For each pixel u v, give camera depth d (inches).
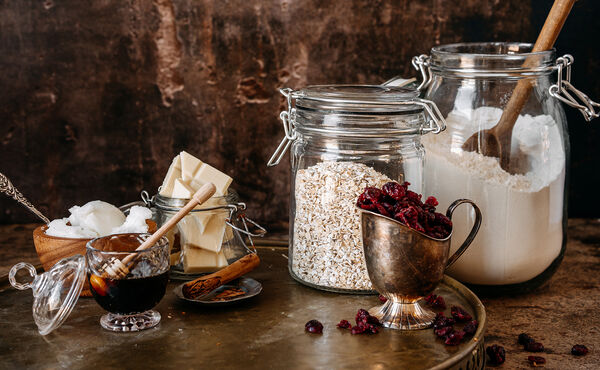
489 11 54.4
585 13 54.1
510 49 46.3
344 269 41.9
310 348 37.4
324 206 41.8
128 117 55.1
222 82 54.9
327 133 41.4
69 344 37.6
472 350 37.0
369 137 41.3
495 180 43.1
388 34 54.5
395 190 38.9
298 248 42.9
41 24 53.9
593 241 52.8
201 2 54.0
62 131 55.1
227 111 55.3
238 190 56.3
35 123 54.9
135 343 37.7
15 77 54.4
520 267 43.8
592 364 39.2
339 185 41.6
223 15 54.2
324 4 54.1
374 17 54.3
